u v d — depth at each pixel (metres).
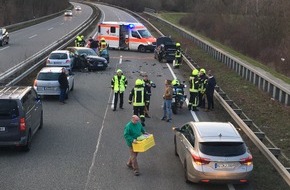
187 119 19.19
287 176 11.36
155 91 24.92
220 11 61.38
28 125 14.43
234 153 11.32
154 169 13.14
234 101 23.09
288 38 40.69
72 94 23.81
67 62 29.30
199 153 11.37
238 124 17.11
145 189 11.60
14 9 84.00
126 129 12.57
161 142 15.81
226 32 52.59
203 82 20.81
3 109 13.84
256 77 26.75
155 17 83.19
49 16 87.69
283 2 45.00
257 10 48.97
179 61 33.31
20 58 34.38
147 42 44.00
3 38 43.47
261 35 45.75
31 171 12.73
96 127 17.55
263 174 12.91
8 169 12.86
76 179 12.17
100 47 35.69
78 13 105.19
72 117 19.05
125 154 14.38
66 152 14.48
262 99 23.09
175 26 63.19
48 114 19.48
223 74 31.08
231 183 11.41
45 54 33.41
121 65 34.66
